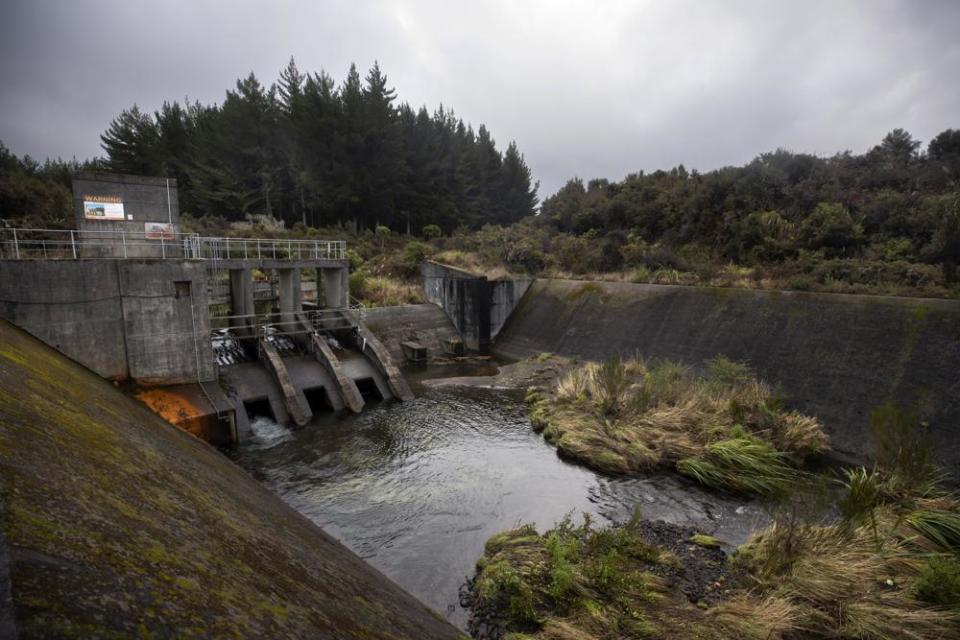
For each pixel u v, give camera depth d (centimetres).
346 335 2584
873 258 2428
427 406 2203
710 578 1002
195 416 1669
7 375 588
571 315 3086
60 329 1526
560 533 1113
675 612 879
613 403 1922
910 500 1154
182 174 5553
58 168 6131
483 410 2148
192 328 1773
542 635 839
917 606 832
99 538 271
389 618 518
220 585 302
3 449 319
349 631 379
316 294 3206
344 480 1505
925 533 1045
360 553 1152
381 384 2342
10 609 169
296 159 5066
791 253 2830
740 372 2036
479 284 3256
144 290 1664
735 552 1095
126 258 1631
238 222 4725
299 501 1379
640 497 1410
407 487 1466
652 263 3253
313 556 597
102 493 347
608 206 4225
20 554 211
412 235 5391
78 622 185
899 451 1254
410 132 5838
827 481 1278
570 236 4247
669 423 1719
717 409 1772
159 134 6000
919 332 1677
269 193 5150
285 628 300
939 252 2242
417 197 5512
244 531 493
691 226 3544
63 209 3152
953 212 2344
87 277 1559
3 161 5094
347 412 2116
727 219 3241
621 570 991
